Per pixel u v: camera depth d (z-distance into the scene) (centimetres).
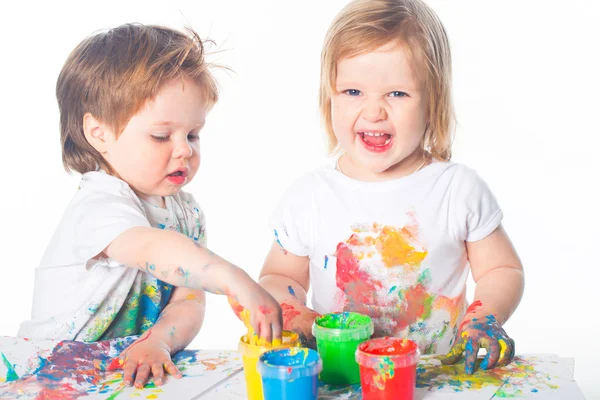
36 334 168
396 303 175
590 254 436
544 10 499
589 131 499
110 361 147
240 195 481
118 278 164
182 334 157
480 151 500
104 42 168
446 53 170
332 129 185
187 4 493
